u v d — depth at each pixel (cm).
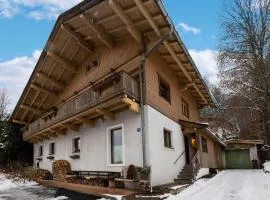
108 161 1322
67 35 1550
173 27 1174
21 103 2145
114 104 1219
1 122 2562
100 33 1394
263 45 2725
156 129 1268
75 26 1481
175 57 1395
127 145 1236
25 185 1772
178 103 1688
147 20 1133
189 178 1375
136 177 1085
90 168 1448
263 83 2645
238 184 1273
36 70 1783
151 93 1283
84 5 1272
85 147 1527
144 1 1074
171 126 1484
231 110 3341
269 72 2634
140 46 1318
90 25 1346
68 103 1561
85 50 1683
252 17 2825
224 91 3012
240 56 2803
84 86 1700
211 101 2219
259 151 2894
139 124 1203
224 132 4197
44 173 1872
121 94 1127
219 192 1047
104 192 1184
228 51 2867
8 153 2455
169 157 1373
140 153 1172
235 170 2441
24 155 2530
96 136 1445
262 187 1121
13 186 1720
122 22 1332
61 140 1842
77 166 1582
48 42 1577
